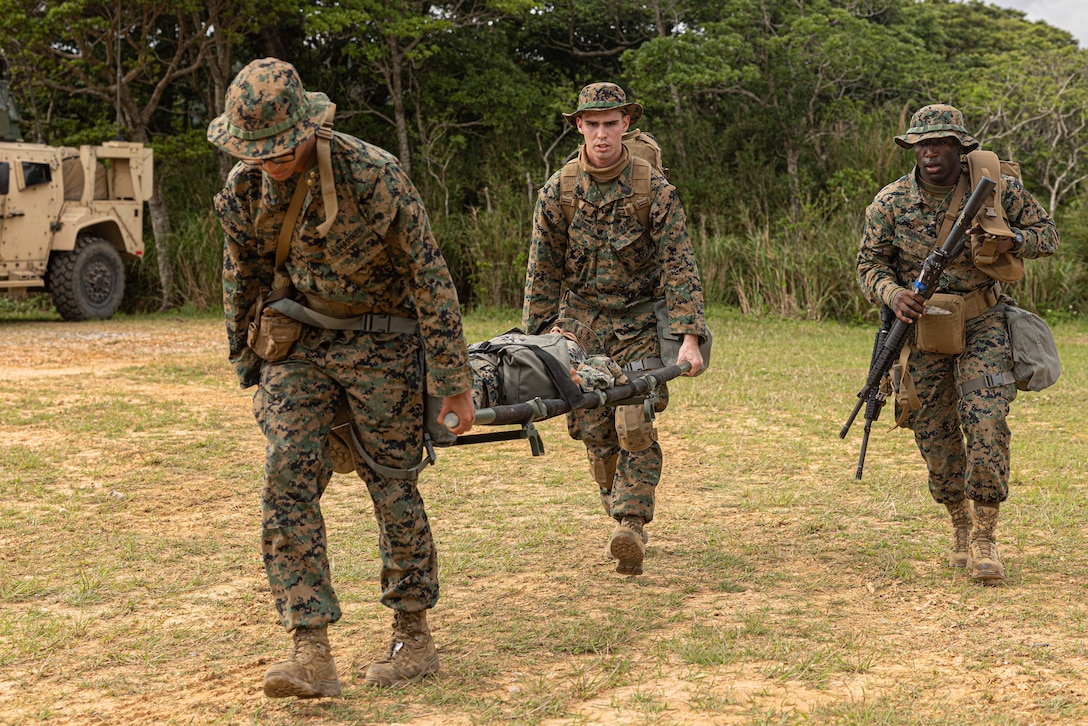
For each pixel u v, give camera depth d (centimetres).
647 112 2206
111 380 1033
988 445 429
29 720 297
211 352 1298
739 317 1791
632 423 410
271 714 300
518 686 319
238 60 2389
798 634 367
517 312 1912
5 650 352
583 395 356
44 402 881
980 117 2250
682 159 2183
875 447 734
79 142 2052
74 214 1712
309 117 284
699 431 787
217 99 2039
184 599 410
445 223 2067
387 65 2180
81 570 440
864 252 467
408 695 313
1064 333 1638
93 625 379
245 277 315
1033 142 2184
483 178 2153
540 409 338
